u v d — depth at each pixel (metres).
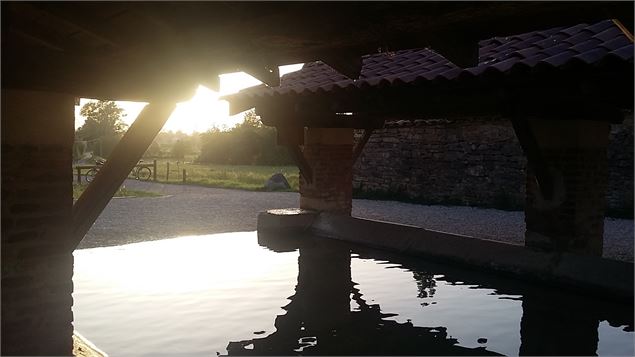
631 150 11.26
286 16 2.64
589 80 5.07
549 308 5.58
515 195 12.95
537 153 6.20
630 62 4.55
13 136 3.05
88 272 7.00
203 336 4.64
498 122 13.22
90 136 50.03
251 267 7.40
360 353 4.27
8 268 3.06
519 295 6.07
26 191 3.11
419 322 5.08
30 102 3.10
